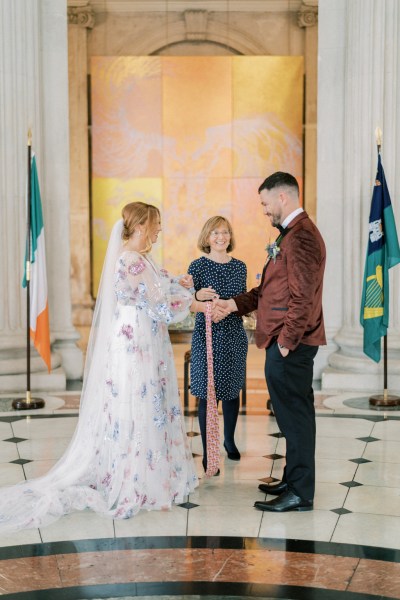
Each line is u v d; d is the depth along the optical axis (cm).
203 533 410
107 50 1311
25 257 716
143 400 448
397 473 515
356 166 820
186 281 483
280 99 1286
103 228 1309
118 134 1297
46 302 723
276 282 436
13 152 798
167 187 1301
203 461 515
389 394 770
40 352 725
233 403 534
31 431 624
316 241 427
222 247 514
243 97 1286
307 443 443
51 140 845
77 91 1300
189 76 1286
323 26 849
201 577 356
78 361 855
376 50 800
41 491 456
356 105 818
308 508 445
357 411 699
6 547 392
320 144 852
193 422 655
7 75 797
